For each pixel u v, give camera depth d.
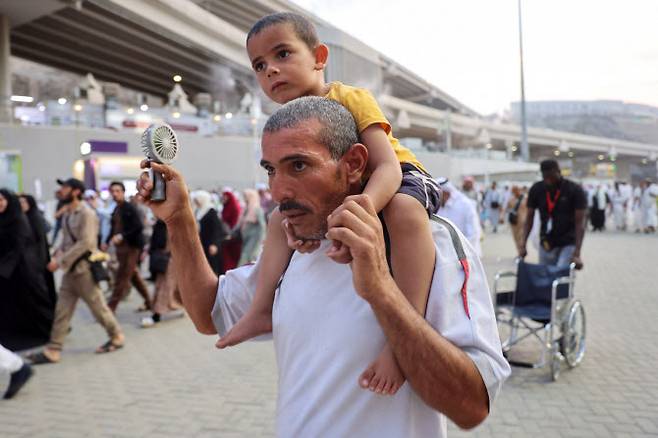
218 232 7.55
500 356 1.08
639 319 6.78
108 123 27.61
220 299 1.46
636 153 99.12
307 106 1.05
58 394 4.47
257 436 3.64
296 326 1.16
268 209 12.55
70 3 28.36
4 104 24.61
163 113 31.36
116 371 5.08
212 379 4.81
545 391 4.36
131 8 25.23
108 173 25.02
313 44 1.33
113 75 47.81
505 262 12.21
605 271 10.81
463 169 43.25
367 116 1.17
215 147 29.42
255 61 1.33
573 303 4.98
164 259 7.05
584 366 4.98
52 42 37.75
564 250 5.69
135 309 8.02
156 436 3.65
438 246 1.10
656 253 13.68
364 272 0.90
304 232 1.07
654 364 5.00
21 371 4.38
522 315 4.79
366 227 0.90
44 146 24.28
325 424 1.09
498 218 22.25
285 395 1.17
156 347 5.93
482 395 1.02
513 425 3.73
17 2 27.73
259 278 1.36
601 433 3.60
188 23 29.67
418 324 0.94
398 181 1.09
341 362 1.09
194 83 50.56
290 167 1.01
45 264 5.90
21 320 5.73
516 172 31.95
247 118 33.75
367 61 50.88
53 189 23.89
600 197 21.23
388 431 1.07
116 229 7.32
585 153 94.81
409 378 0.97
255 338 1.45
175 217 1.36
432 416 1.13
